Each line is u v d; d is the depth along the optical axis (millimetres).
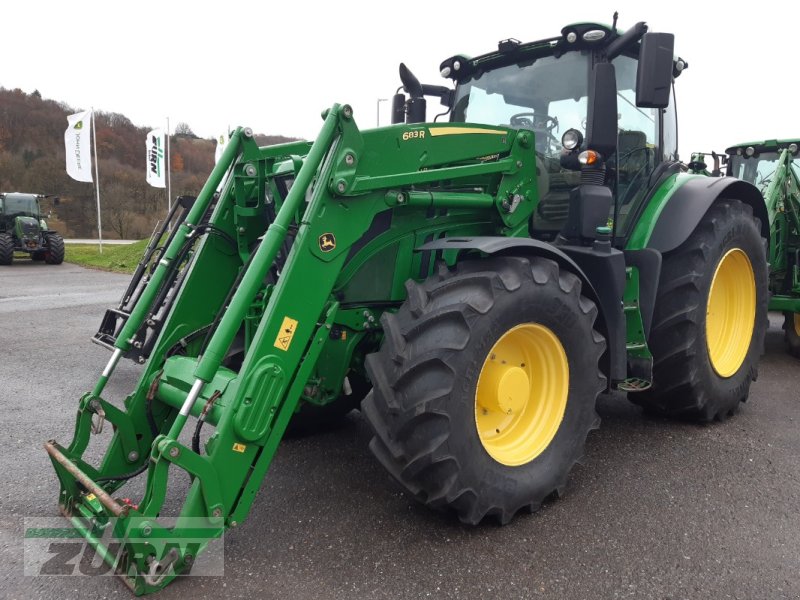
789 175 6254
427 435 2344
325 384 2943
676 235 3549
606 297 3117
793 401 4496
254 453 2266
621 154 3652
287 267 2355
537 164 3488
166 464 2080
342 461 3297
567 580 2211
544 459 2736
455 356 2336
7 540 2436
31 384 4797
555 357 2791
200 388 2197
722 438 3680
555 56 3566
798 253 6121
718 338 4156
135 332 2824
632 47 3650
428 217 3004
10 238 16875
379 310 2994
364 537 2494
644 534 2543
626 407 4270
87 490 2479
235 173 3129
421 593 2117
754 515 2713
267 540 2461
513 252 2676
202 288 3139
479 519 2492
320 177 2453
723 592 2150
